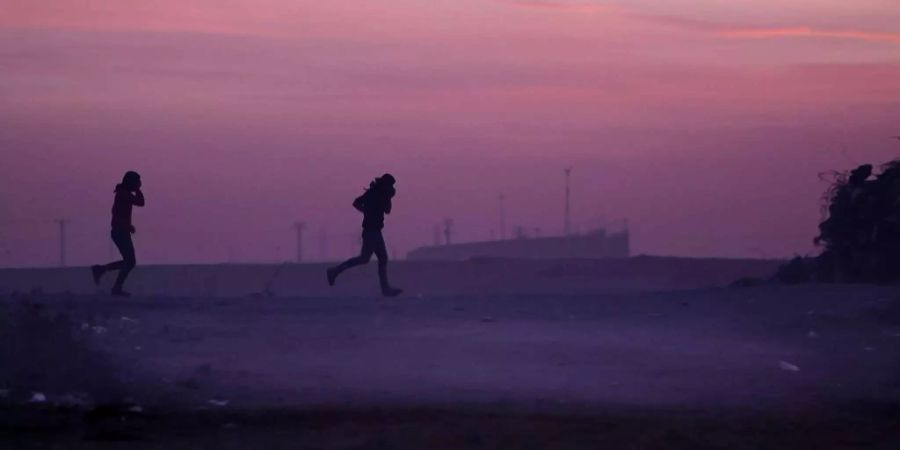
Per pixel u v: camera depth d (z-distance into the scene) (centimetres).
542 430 3170
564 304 5856
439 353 4344
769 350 4456
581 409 3462
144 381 3769
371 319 5203
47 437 3086
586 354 4344
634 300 6022
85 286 9506
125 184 6306
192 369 3975
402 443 3012
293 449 2945
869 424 3288
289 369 4028
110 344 4338
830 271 7081
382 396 3638
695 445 3011
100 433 3094
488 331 4862
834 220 7119
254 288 10131
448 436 3092
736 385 3828
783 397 3656
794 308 5438
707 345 4566
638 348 4478
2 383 3594
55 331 4003
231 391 3684
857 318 5147
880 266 6862
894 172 7056
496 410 3441
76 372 3719
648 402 3572
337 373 3975
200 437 3086
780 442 3056
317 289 10056
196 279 10350
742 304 5662
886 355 4347
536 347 4478
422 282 10325
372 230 6550
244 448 2961
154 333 4672
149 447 2966
